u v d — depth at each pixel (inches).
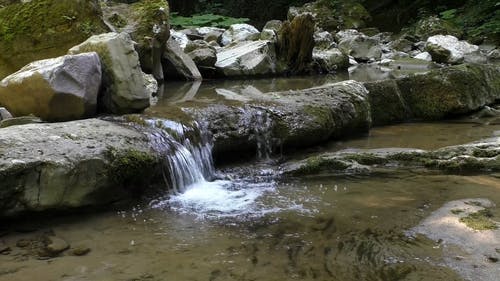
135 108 195.0
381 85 271.3
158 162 166.4
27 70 188.7
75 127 166.4
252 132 206.1
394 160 203.5
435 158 201.8
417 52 516.1
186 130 188.2
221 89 287.4
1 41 252.4
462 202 158.4
